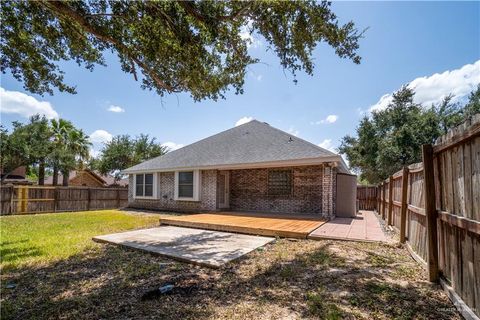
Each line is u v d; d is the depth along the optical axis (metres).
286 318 2.67
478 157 2.39
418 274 3.96
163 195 14.44
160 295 3.26
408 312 2.78
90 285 3.64
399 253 5.23
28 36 4.98
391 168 18.11
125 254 5.34
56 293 3.37
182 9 4.06
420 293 3.25
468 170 2.60
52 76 5.70
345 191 11.02
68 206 15.37
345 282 3.66
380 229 7.63
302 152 10.44
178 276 4.00
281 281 3.74
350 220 9.70
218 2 4.04
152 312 2.81
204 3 3.96
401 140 17.42
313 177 11.27
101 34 4.50
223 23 4.60
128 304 3.02
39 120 20.84
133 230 8.12
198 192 12.88
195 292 3.36
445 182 3.31
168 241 6.38
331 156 9.35
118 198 18.06
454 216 2.91
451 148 3.08
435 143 3.60
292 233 6.80
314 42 4.68
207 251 5.34
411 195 5.32
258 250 5.55
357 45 4.70
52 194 14.76
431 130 16.94
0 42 4.88
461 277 2.85
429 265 3.65
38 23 4.72
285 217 9.88
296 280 3.78
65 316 2.75
